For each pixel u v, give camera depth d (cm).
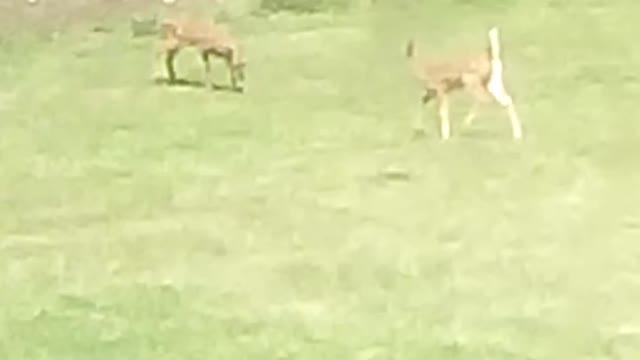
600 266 1778
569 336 1611
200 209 2003
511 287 1731
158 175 2138
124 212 2008
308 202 2003
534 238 1861
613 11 2870
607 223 1898
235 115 2377
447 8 2938
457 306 1688
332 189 2045
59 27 2897
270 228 1925
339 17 2908
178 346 1617
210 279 1784
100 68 2656
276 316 1678
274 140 2252
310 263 1812
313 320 1664
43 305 1733
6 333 1664
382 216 1945
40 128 2367
